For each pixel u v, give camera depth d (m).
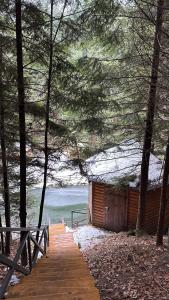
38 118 11.50
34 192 27.47
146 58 10.81
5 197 11.49
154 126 11.70
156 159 16.67
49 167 12.50
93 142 13.74
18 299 4.73
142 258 9.84
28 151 11.95
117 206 16.83
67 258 9.54
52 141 12.25
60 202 25.55
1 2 8.79
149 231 16.23
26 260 9.84
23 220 10.27
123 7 10.17
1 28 9.55
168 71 9.35
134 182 15.40
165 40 8.95
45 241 11.59
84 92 11.11
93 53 11.92
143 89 11.80
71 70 10.93
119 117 12.80
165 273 8.34
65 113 12.48
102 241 14.51
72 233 16.61
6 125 11.01
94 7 9.91
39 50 10.30
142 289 7.37
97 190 17.67
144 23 9.73
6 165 11.15
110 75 11.44
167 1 8.47
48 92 10.80
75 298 4.87
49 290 5.32
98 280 8.32
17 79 9.64
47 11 10.47
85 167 12.66
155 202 16.44
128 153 16.69
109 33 10.74
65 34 10.55
